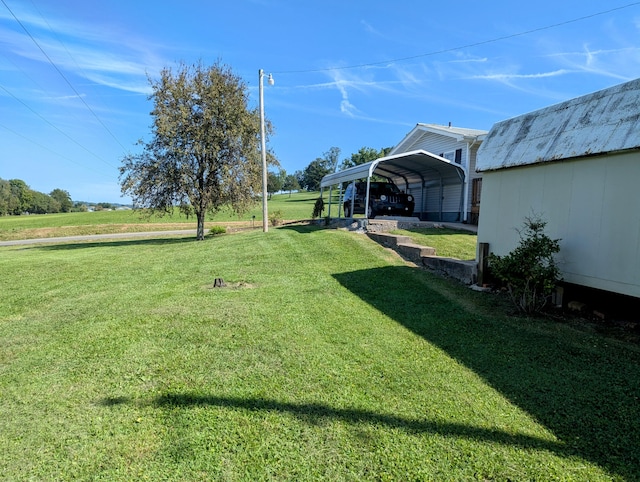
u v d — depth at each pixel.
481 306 4.72
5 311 5.35
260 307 4.88
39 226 34.50
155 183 15.17
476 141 13.18
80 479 1.90
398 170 15.88
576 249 4.23
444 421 2.32
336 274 6.72
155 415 2.45
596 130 3.97
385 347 3.54
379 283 5.98
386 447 2.08
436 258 6.75
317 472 1.90
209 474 1.90
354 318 4.39
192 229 29.53
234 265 8.10
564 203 4.38
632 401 2.52
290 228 15.26
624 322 3.96
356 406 2.50
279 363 3.20
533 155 4.71
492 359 3.24
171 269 8.26
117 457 2.05
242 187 16.30
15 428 2.34
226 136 15.71
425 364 3.16
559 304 4.61
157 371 3.10
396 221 11.59
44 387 2.88
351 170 13.01
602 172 3.91
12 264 10.12
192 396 2.67
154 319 4.50
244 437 2.19
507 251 5.24
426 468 1.91
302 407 2.50
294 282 6.30
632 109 3.67
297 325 4.16
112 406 2.57
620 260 3.74
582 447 2.06
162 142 15.18
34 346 3.79
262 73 15.15
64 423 2.39
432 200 16.39
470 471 1.88
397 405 2.51
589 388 2.71
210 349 3.54
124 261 10.12
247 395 2.67
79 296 6.09
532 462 1.94
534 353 3.33
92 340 3.88
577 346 3.45
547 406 2.48
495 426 2.27
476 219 13.21
